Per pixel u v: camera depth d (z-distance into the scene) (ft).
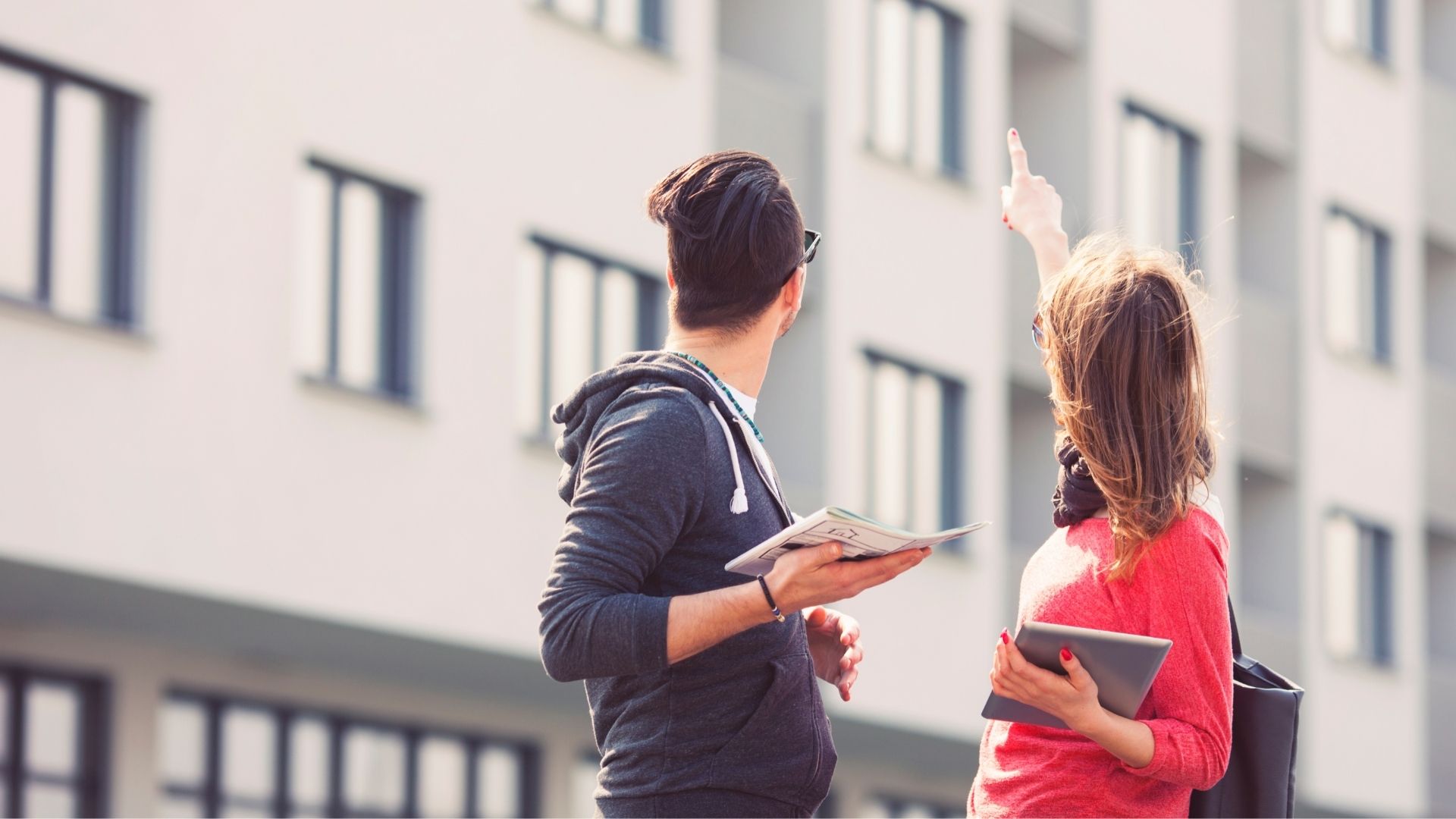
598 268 63.72
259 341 54.54
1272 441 87.04
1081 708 12.63
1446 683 93.40
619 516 12.39
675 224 13.34
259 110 55.26
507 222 60.85
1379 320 94.53
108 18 52.42
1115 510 13.41
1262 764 13.91
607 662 12.12
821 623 14.75
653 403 12.69
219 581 52.85
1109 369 13.48
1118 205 81.66
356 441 56.24
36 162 51.31
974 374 74.69
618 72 64.28
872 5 73.36
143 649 57.00
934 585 71.56
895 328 72.33
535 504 60.44
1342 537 90.58
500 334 60.34
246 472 53.78
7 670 54.29
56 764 55.11
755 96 68.95
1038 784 13.56
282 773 60.18
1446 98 99.19
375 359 58.03
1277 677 14.39
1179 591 13.30
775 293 13.39
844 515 11.53
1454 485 96.32
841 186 71.20
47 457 50.01
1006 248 76.74
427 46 59.31
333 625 55.77
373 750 62.64
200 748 58.39
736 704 12.86
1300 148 90.68
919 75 75.10
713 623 12.01
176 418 52.49
